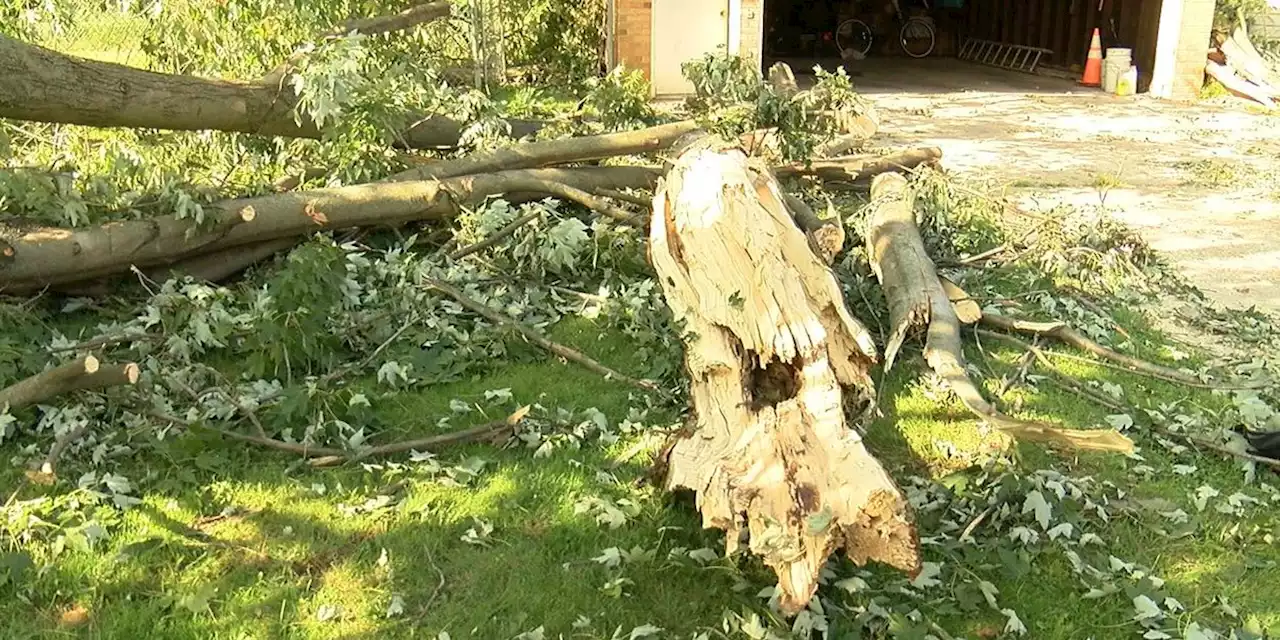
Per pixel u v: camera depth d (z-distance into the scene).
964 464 3.97
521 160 6.52
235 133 6.62
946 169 8.45
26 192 4.86
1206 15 14.01
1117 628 3.08
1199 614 3.15
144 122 5.61
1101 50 16.83
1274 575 3.37
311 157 6.80
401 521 3.48
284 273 4.57
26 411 3.88
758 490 2.93
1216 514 3.70
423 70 7.70
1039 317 5.44
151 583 3.13
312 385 4.05
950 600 3.14
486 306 5.04
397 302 4.96
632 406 4.40
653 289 5.17
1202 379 4.73
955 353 4.50
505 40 13.55
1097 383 4.73
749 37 12.71
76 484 3.56
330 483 3.71
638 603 3.11
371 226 5.86
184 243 5.07
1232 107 13.59
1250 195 8.55
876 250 5.44
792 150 6.91
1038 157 10.04
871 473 2.87
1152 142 10.97
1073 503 3.59
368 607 3.06
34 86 5.00
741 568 3.23
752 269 3.90
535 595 3.14
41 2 7.21
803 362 3.49
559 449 4.01
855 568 3.22
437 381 4.52
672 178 4.95
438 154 7.80
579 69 13.42
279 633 2.94
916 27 21.27
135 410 3.97
